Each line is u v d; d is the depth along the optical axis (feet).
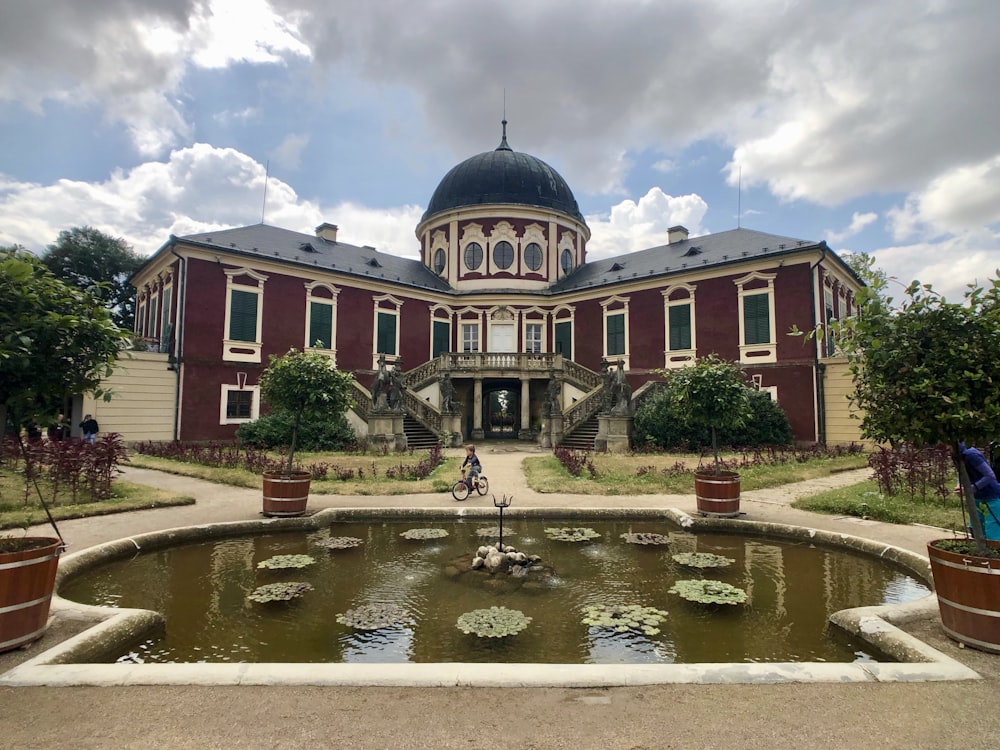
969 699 11.95
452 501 38.50
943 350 15.60
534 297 107.96
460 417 83.46
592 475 48.08
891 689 12.37
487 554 24.66
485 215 112.57
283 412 37.37
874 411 17.44
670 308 90.38
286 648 16.12
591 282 103.04
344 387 37.52
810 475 50.21
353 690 12.26
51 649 14.29
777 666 13.23
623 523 33.24
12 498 37.06
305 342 87.20
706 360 38.29
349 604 19.74
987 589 14.55
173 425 73.97
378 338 97.25
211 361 77.25
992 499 22.00
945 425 15.85
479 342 108.27
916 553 23.88
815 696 12.05
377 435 71.05
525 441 90.89
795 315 76.89
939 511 32.76
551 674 12.76
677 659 15.46
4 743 10.21
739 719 11.10
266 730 10.66
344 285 92.73
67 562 22.71
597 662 15.25
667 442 70.03
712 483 32.96
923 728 10.80
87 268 118.11
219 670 12.91
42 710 11.39
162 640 16.62
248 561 25.55
